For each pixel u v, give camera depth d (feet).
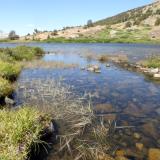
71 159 21.57
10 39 537.24
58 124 28.55
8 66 56.95
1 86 39.40
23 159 19.49
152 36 386.93
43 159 21.56
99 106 35.81
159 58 90.33
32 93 41.55
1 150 19.54
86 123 28.37
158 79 58.70
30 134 22.33
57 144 24.14
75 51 175.63
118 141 24.77
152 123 29.63
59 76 60.75
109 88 47.88
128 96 41.86
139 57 113.70
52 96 39.86
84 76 61.46
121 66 83.97
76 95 41.50
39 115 27.30
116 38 398.01
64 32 566.77
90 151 22.61
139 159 21.43
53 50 190.60
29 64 84.84
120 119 30.76
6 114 25.46
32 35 582.35
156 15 579.07
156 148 23.36
